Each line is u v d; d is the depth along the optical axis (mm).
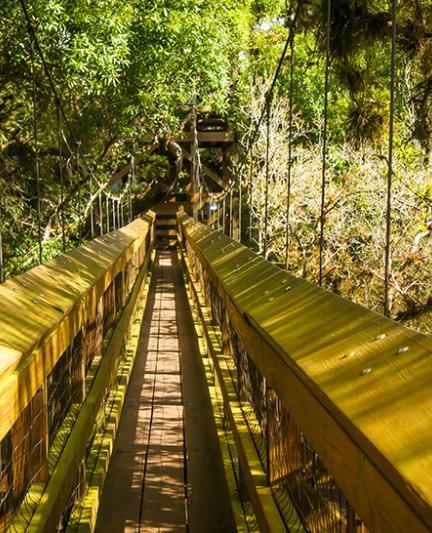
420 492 765
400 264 7906
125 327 5887
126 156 15906
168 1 11414
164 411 5035
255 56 18734
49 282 2689
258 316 2129
